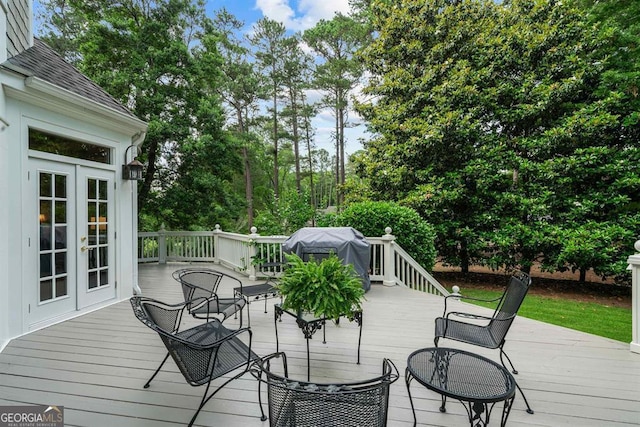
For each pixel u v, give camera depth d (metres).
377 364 2.82
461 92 8.17
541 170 7.51
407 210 6.57
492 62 8.29
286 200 8.32
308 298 2.50
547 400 2.27
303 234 4.92
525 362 2.86
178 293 5.51
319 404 1.40
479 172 7.96
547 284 8.52
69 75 4.70
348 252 4.70
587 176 7.40
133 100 9.38
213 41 10.57
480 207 8.28
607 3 7.67
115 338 3.41
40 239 3.73
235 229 17.89
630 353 3.04
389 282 5.69
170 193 9.80
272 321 3.97
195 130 10.19
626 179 6.81
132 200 5.20
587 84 7.74
